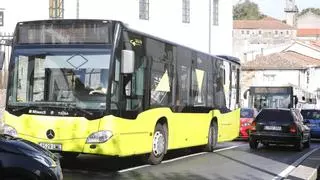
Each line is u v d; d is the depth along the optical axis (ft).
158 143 48.80
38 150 28.30
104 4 131.44
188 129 55.52
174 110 51.62
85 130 40.65
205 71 60.95
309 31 447.83
